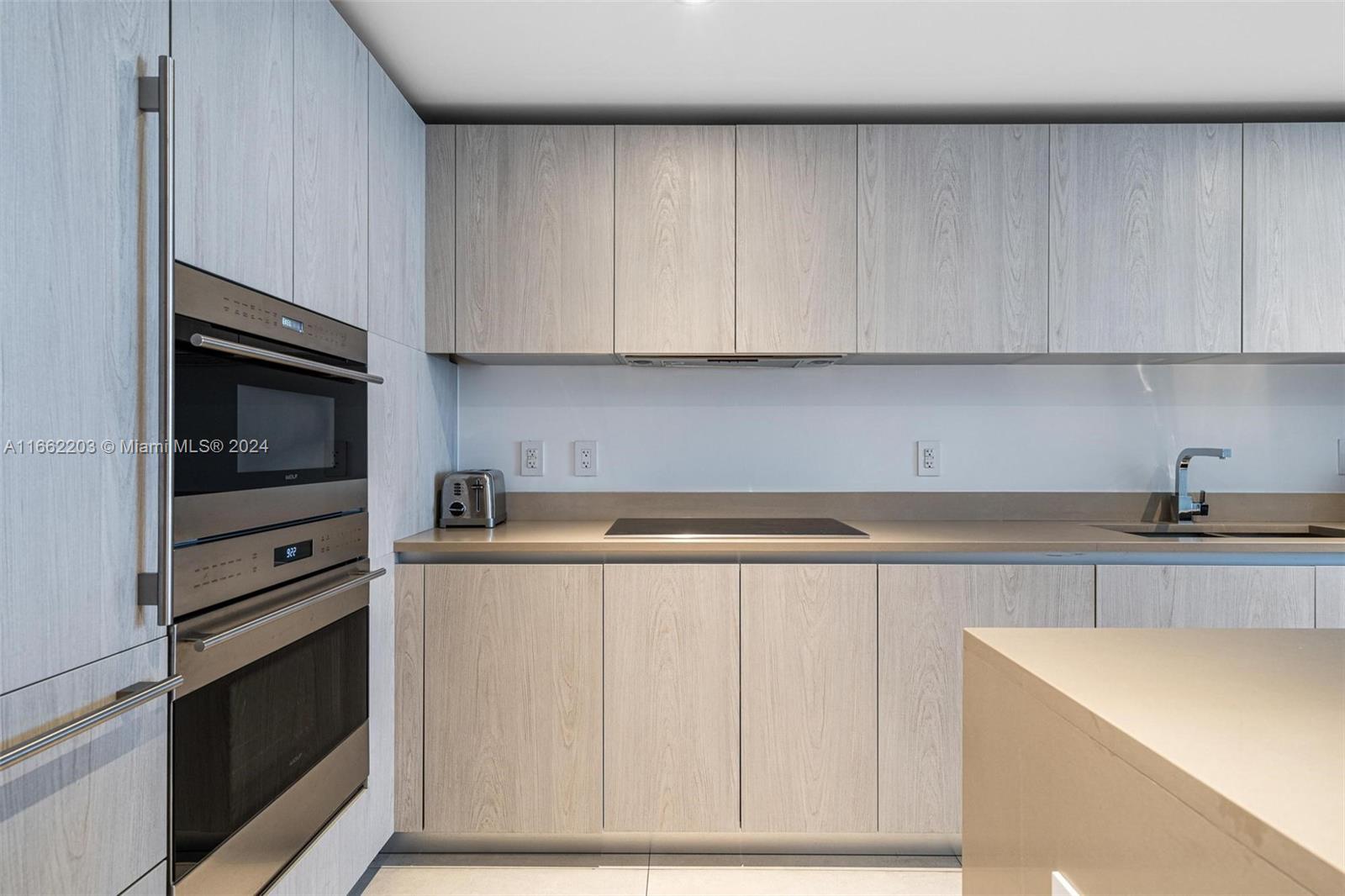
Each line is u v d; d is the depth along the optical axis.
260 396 1.44
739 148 2.39
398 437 2.19
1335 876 0.48
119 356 1.08
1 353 0.90
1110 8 1.92
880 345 2.39
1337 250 2.38
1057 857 0.86
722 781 2.20
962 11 1.94
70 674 1.00
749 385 2.79
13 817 0.91
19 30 0.92
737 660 2.20
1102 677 0.90
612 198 2.40
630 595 2.20
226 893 1.36
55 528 0.97
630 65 2.20
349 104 1.86
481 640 2.21
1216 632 1.11
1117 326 2.39
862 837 2.25
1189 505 2.70
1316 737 0.70
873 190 2.39
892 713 2.20
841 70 2.22
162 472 1.13
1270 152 2.38
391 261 2.13
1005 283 2.39
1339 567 2.17
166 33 1.18
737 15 1.96
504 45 2.09
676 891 2.06
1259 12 1.93
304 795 1.66
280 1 1.53
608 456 2.79
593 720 2.20
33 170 0.94
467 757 2.21
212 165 1.30
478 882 2.11
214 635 1.23
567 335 2.40
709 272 2.39
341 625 1.85
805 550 2.20
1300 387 2.76
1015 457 2.79
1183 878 0.64
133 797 1.12
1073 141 2.39
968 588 2.20
